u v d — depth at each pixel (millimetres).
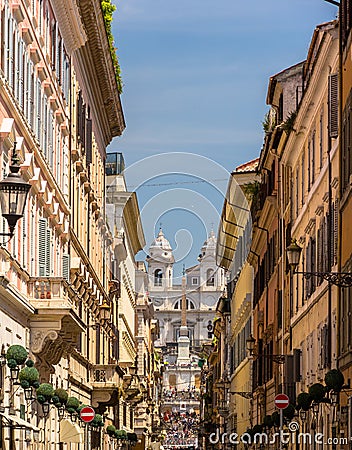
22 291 41875
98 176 75688
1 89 35938
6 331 38031
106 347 79562
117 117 80375
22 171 40969
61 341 47500
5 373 37312
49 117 49656
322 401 39969
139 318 137500
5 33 37094
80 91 62938
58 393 44156
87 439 65562
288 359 59000
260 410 78250
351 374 38906
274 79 67312
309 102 52688
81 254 63906
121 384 91062
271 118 74000
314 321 51625
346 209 41375
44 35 47906
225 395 120875
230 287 116812
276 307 69500
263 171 76062
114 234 82125
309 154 54812
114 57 74062
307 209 54906
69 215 57250
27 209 42906
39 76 46719
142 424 139250
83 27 58219
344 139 42188
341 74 42875
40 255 46281
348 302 40375
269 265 74250
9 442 37250
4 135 36031
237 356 104438
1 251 36469
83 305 64625
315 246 51531
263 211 73688
